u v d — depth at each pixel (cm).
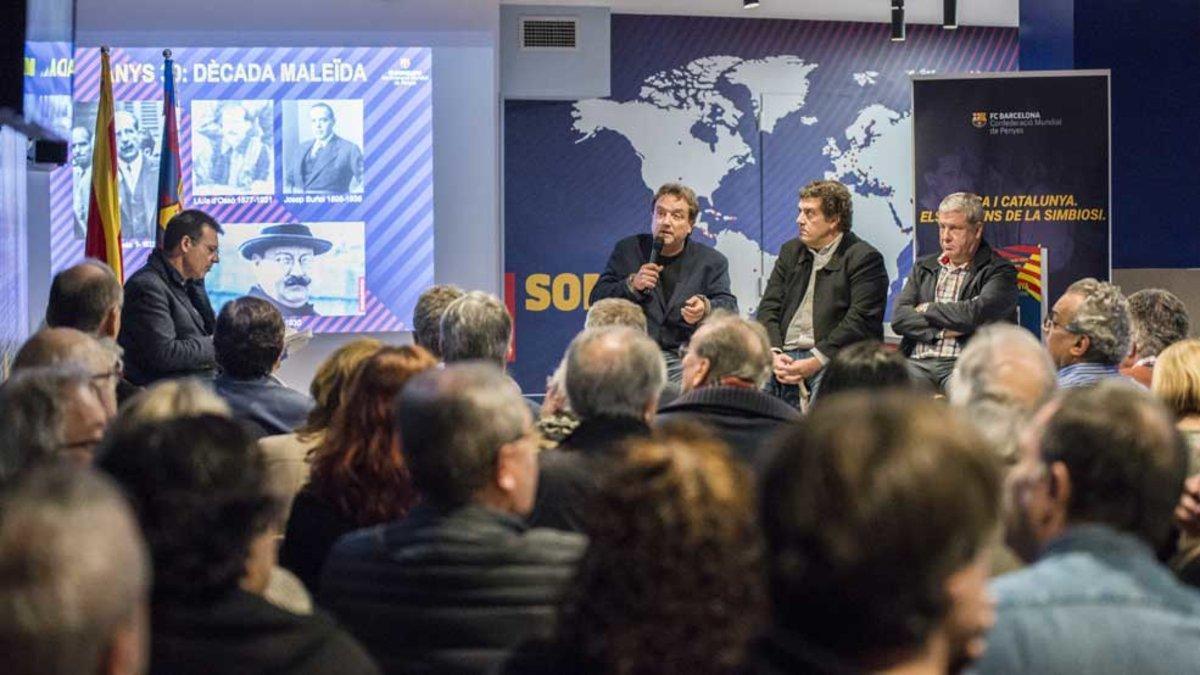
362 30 912
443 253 977
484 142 977
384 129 957
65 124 640
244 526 199
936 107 792
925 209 795
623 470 173
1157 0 840
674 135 1004
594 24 978
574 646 170
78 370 287
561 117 996
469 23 918
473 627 230
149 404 269
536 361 999
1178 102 845
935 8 998
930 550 133
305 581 307
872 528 133
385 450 306
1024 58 909
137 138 949
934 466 134
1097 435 199
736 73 1006
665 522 167
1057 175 787
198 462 199
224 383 453
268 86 951
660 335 717
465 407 238
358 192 957
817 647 137
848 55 1015
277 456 350
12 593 115
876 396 143
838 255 691
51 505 119
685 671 163
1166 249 850
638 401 338
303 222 954
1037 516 205
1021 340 307
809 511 135
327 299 957
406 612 232
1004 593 192
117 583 119
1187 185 848
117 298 513
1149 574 193
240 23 903
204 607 196
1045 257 773
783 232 1016
